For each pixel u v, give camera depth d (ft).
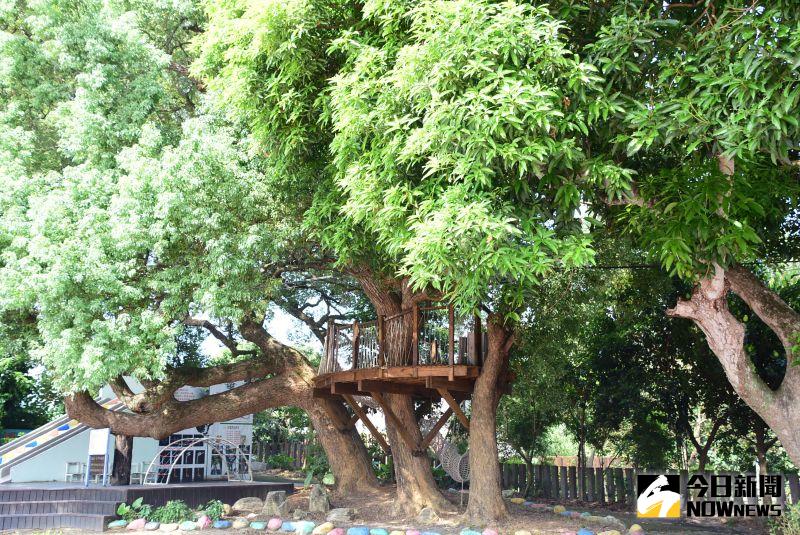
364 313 55.16
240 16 31.17
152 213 31.63
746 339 40.98
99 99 34.65
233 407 44.68
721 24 19.88
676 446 53.11
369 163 24.67
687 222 22.07
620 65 20.83
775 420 24.38
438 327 38.75
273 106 29.19
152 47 37.47
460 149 21.62
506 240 21.30
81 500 38.58
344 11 27.40
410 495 37.78
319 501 38.96
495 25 20.12
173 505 37.04
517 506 42.63
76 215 31.76
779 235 32.71
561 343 41.14
